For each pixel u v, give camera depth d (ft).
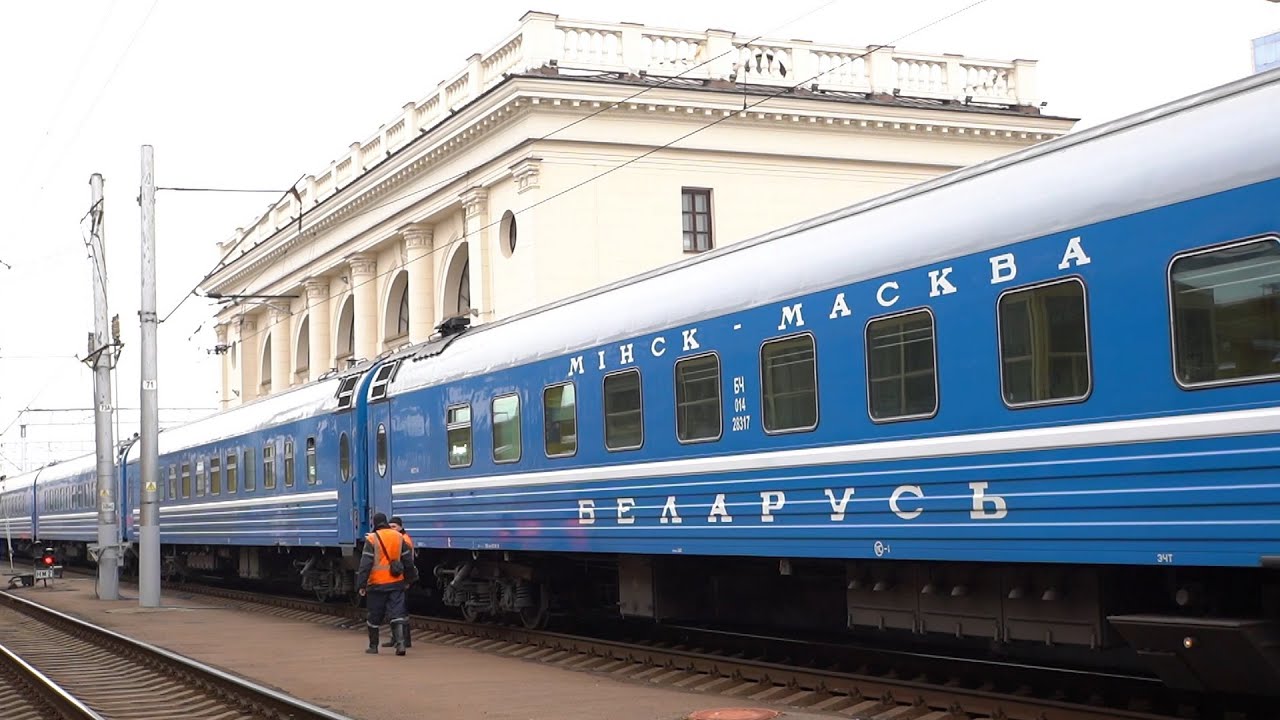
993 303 31.30
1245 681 26.84
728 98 106.83
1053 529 29.58
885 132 112.16
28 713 43.78
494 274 108.99
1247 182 25.89
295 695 41.14
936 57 115.34
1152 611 29.58
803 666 42.34
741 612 46.98
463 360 56.59
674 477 42.45
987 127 114.21
